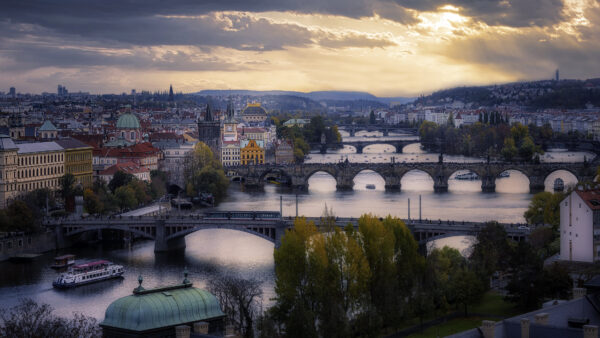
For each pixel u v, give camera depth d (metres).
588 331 169.62
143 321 180.75
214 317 188.88
